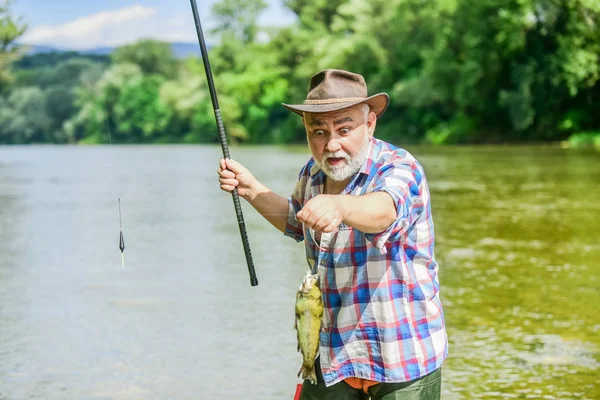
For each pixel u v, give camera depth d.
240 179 2.84
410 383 2.55
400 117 48.41
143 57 66.19
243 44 66.94
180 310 5.94
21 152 41.97
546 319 5.66
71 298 6.34
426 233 2.55
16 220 11.23
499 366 4.65
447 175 18.78
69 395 4.21
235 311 5.89
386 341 2.53
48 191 16.03
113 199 14.28
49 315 5.82
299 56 61.47
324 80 2.47
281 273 7.28
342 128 2.47
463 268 7.48
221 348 5.00
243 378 4.48
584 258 7.97
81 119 63.78
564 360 4.75
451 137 42.25
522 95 37.03
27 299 6.32
